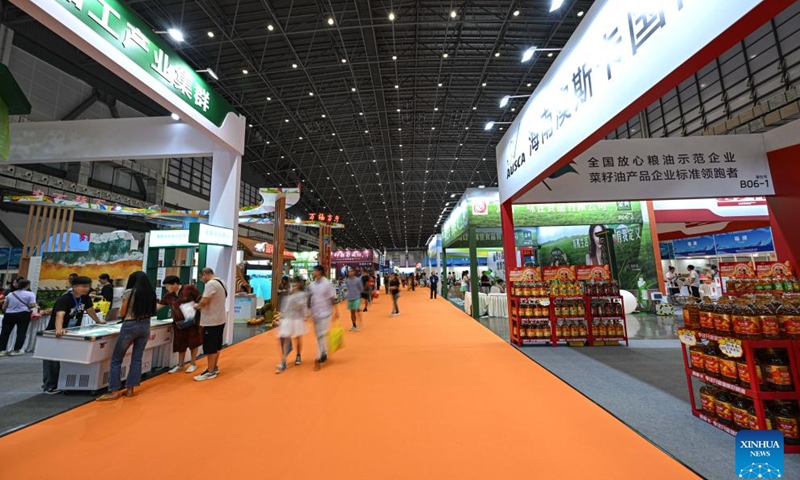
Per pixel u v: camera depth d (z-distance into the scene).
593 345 5.01
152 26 8.94
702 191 5.27
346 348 5.02
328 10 8.85
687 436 2.17
